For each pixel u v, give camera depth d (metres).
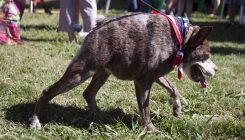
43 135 3.31
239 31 7.39
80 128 3.45
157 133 3.41
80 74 3.33
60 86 3.34
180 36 3.36
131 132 3.41
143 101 3.41
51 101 3.75
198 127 3.50
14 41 5.20
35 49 5.02
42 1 8.34
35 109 3.41
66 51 5.04
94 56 3.31
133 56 3.34
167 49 3.34
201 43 3.41
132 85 4.20
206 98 3.98
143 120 3.43
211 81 4.43
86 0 5.13
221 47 5.88
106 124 3.50
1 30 5.14
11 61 4.52
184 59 3.43
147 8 6.30
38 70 4.36
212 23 8.11
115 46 3.32
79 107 3.72
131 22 3.34
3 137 3.26
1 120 3.47
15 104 3.67
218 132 3.47
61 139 3.31
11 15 5.16
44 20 7.35
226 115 3.76
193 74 3.47
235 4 7.65
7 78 4.11
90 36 3.33
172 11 7.00
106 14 8.30
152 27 3.33
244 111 3.81
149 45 3.32
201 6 8.55
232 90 4.22
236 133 3.48
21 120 3.49
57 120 3.53
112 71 3.41
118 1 10.84
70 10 5.23
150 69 3.35
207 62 3.45
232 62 5.11
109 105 3.80
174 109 3.63
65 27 5.25
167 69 3.39
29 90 3.88
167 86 3.60
